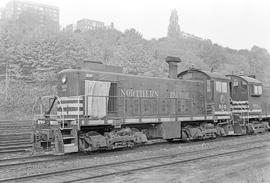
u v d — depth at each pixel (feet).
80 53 166.30
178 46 288.51
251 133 75.15
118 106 47.75
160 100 54.24
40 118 42.45
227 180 27.27
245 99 72.69
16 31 216.13
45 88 140.67
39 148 40.34
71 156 42.01
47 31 186.39
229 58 287.69
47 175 29.17
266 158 38.83
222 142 57.21
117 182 26.63
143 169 32.04
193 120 58.34
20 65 154.30
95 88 45.01
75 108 42.68
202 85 63.16
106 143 43.88
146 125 53.42
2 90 130.72
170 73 60.34
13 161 37.93
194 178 28.04
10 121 90.74
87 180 27.27
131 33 240.94
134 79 50.70
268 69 277.64
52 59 156.35
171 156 40.57
